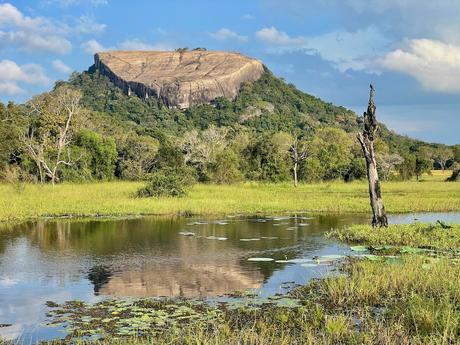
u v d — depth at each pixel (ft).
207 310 32.68
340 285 35.78
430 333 27.07
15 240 59.52
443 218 82.17
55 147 163.22
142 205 91.76
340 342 26.76
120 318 31.27
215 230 68.08
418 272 37.58
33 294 36.99
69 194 109.19
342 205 98.22
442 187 161.38
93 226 71.31
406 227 61.72
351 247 53.06
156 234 64.28
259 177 191.93
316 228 70.44
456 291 32.35
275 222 77.36
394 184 185.26
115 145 192.75
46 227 70.13
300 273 43.09
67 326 29.96
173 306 33.63
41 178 153.48
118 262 47.70
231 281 40.55
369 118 63.82
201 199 102.73
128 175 186.09
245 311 32.45
